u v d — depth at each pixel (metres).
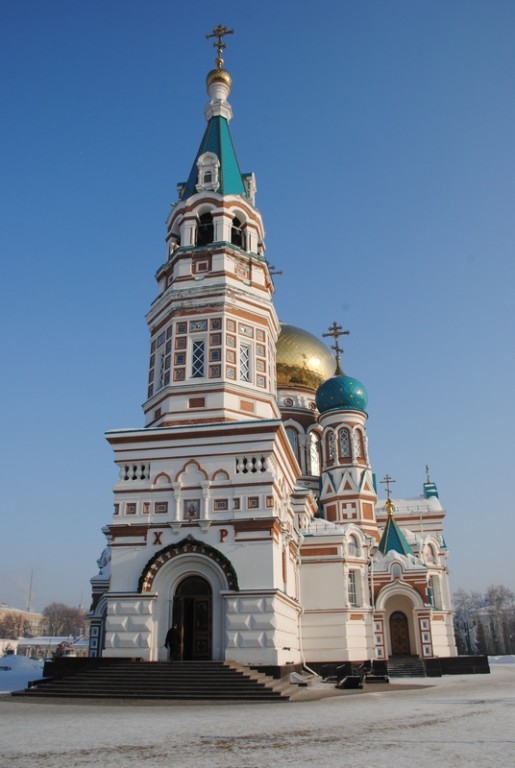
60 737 14.72
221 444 33.28
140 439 34.09
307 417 58.84
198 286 37.94
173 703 23.64
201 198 40.44
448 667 46.22
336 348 58.47
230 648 29.31
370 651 42.41
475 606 158.50
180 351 36.97
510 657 72.88
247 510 31.66
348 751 12.42
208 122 45.66
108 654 30.38
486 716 18.50
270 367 39.59
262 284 39.72
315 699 25.23
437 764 10.94
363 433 54.53
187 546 31.23
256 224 41.56
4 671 48.97
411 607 47.59
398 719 17.91
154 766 11.16
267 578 30.25
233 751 12.60
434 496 63.84
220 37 48.59
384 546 48.75
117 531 32.53
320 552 43.22
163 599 31.09
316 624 41.72
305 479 56.44
